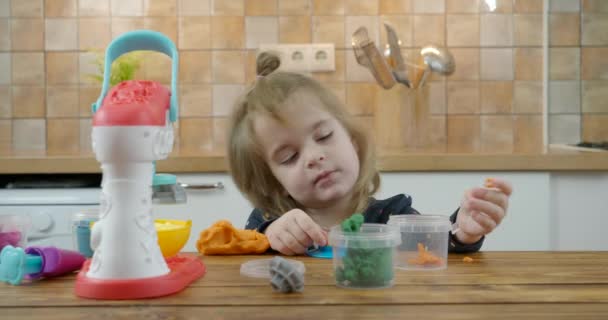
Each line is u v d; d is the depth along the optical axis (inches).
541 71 102.3
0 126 103.7
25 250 34.7
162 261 30.7
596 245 80.0
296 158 52.3
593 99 100.8
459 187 79.6
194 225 80.7
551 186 80.0
